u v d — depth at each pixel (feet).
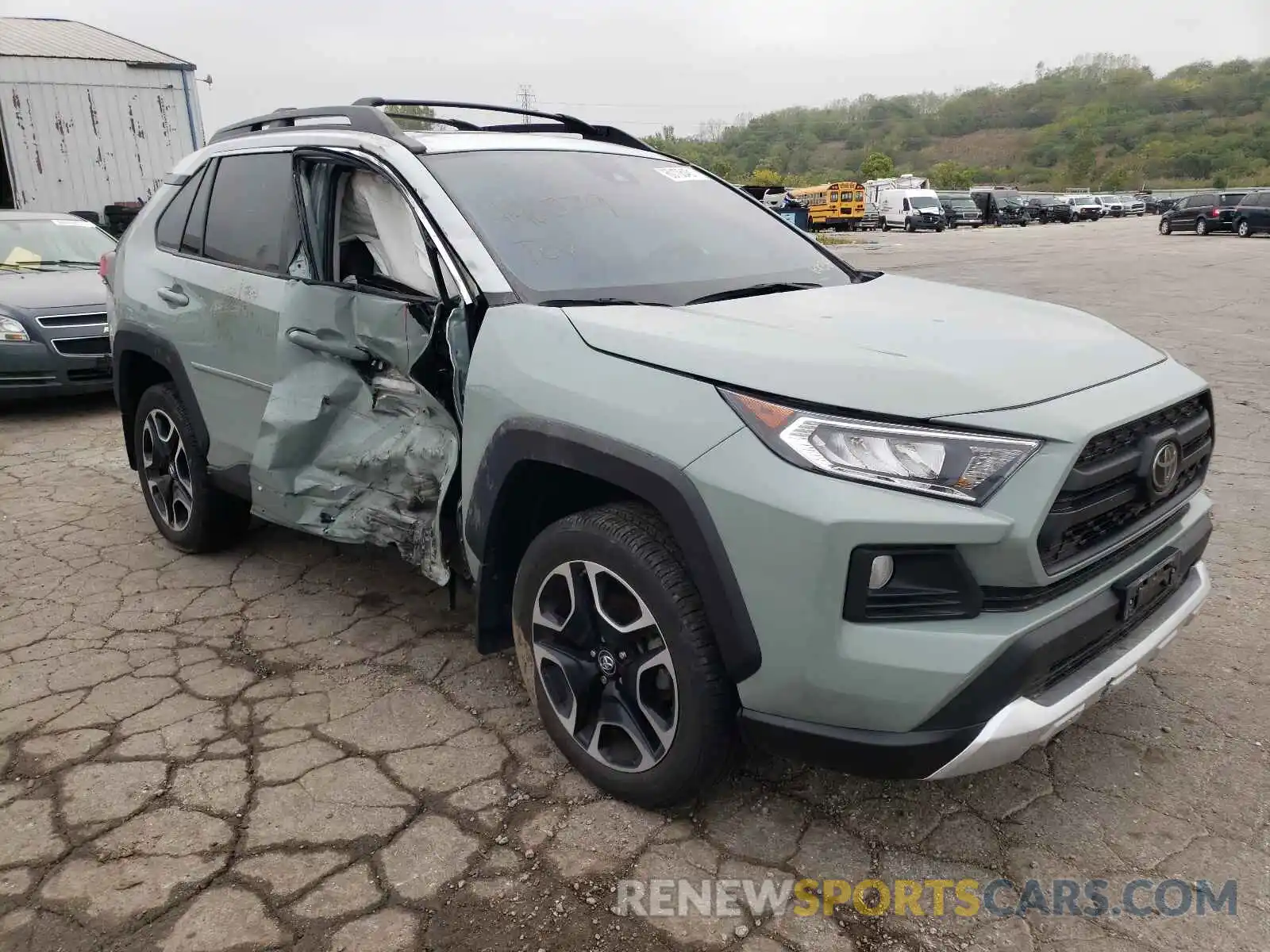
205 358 12.49
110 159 48.32
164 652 11.55
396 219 10.38
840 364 7.20
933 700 6.62
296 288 10.80
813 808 8.50
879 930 7.13
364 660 11.32
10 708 10.29
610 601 8.23
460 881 7.64
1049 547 6.77
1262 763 9.01
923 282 11.32
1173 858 7.81
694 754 7.73
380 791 8.79
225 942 7.04
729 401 7.14
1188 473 8.54
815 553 6.60
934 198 149.07
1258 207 105.29
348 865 7.84
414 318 9.36
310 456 11.01
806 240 12.26
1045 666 6.79
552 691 8.96
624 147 12.89
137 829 8.30
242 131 13.75
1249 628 11.65
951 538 6.51
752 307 9.11
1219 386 25.29
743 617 7.05
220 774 9.09
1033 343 8.20
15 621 12.43
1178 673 10.66
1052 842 8.03
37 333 22.74
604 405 7.73
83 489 18.16
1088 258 76.43
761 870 7.75
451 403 9.45
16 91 45.52
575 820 8.36
